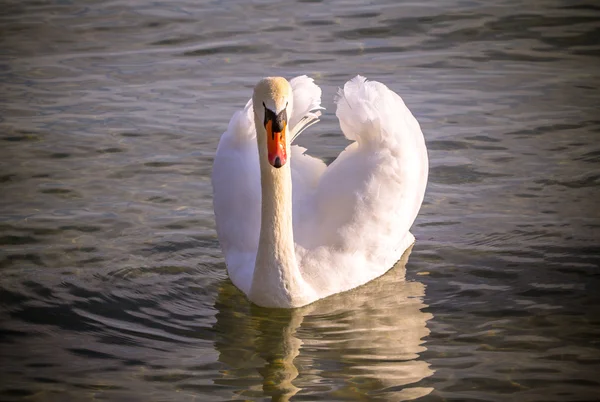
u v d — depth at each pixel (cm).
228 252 1396
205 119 1902
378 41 2302
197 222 1527
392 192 1394
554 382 1073
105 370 1130
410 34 2342
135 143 1805
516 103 1938
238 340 1209
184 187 1638
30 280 1345
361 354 1162
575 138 1769
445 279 1352
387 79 2075
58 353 1168
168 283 1359
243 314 1285
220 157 1468
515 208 1537
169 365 1142
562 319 1216
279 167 1189
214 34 2369
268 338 1214
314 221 1391
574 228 1463
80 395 1077
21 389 1088
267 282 1295
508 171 1659
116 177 1670
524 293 1293
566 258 1380
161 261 1416
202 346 1191
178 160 1734
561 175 1634
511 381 1079
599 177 1620
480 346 1162
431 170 1675
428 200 1584
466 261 1397
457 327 1213
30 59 2244
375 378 1101
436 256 1420
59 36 2388
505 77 2077
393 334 1210
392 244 1396
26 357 1157
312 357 1159
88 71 2167
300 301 1300
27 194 1606
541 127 1820
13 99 2019
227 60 2206
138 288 1340
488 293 1300
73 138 1827
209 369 1134
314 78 2081
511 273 1351
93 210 1553
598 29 2327
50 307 1280
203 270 1402
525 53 2205
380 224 1384
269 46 2280
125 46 2312
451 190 1609
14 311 1268
